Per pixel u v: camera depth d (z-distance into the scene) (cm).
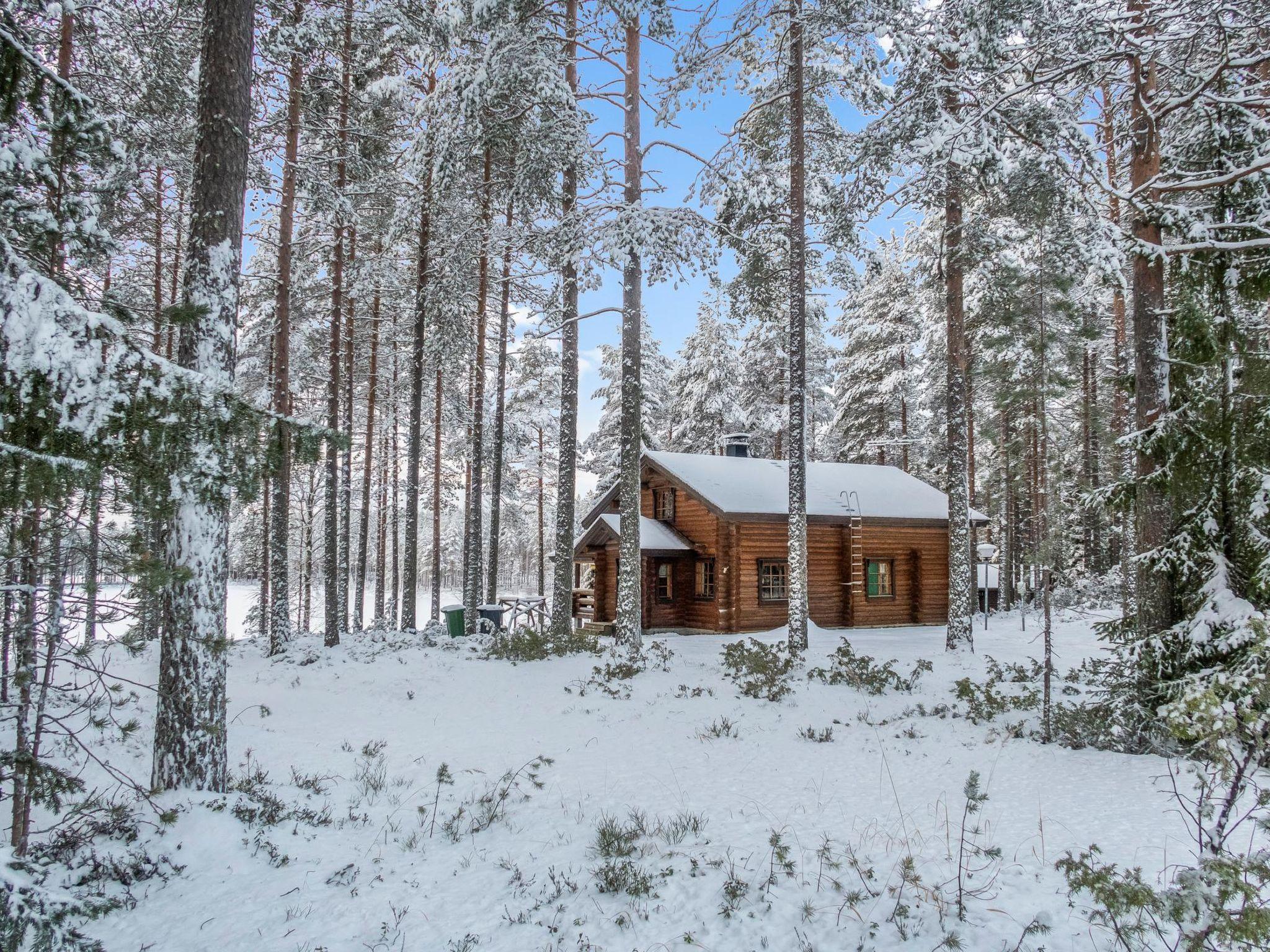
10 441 345
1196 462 820
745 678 1310
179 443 393
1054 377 1495
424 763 873
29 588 403
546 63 1436
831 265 1761
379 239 2108
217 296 666
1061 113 1227
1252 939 291
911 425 3644
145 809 600
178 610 638
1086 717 873
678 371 4122
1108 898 345
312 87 1605
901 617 2286
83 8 991
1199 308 819
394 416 2841
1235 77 927
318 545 3528
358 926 462
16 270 359
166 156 1264
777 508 2061
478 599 2000
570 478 1702
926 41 1405
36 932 307
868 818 626
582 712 1138
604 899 489
